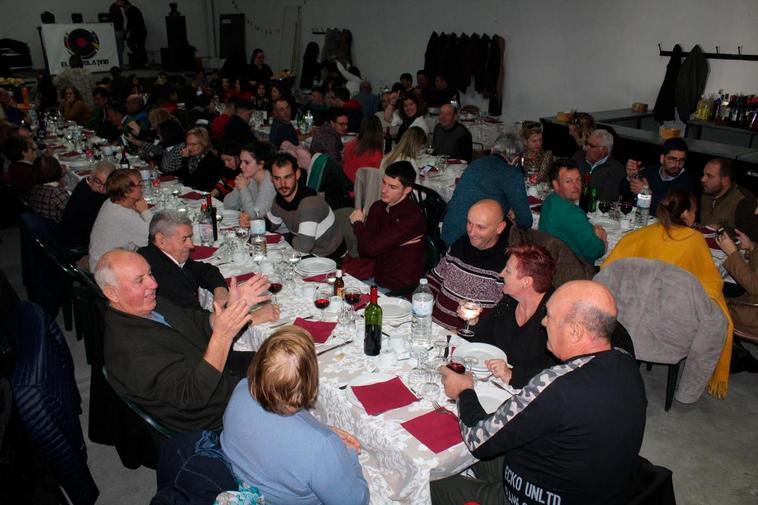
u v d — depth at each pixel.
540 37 8.80
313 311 2.73
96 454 2.97
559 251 3.02
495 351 2.34
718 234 3.34
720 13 6.66
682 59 7.10
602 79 8.12
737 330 3.40
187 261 3.08
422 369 2.25
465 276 2.81
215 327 2.18
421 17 10.73
